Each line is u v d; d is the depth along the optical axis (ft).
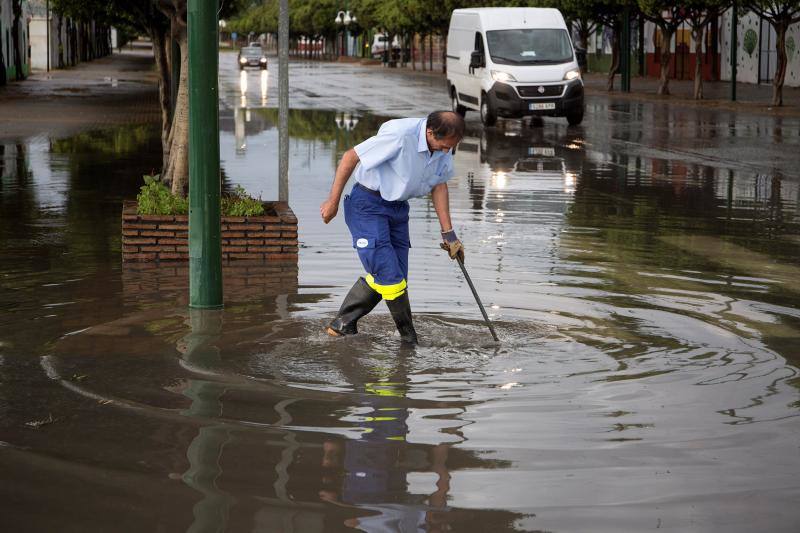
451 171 27.81
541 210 51.49
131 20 97.81
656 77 216.95
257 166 70.03
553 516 16.84
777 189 60.23
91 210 50.19
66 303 31.12
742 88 171.22
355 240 27.40
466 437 20.24
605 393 23.02
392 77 227.20
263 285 33.94
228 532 16.19
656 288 33.96
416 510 17.03
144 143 85.92
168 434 20.24
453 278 34.86
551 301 31.76
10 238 42.32
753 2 124.98
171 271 36.17
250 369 24.57
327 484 18.01
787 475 18.54
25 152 77.77
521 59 103.81
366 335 27.86
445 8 222.48
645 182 63.26
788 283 35.09
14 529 16.21
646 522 16.65
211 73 31.04
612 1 158.81
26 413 21.40
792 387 23.52
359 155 26.84
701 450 19.70
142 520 16.56
